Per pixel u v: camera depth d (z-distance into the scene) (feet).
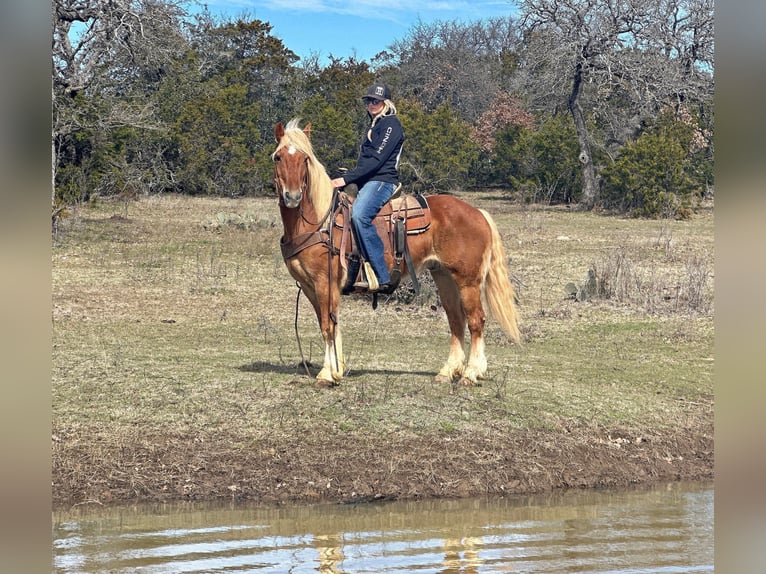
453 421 27.07
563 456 25.95
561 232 86.74
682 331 43.83
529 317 47.29
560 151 129.80
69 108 86.28
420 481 23.99
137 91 124.36
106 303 47.21
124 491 22.71
